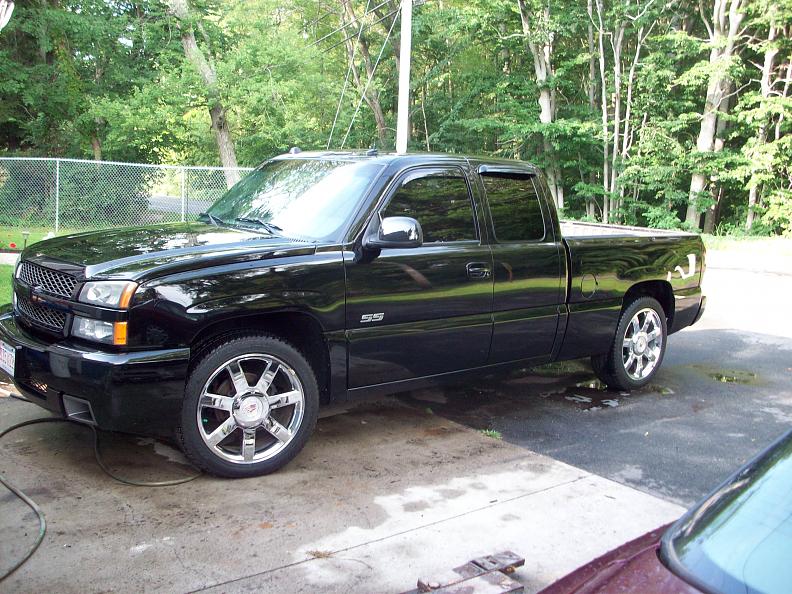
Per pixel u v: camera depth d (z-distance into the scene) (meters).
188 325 4.08
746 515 2.04
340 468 4.65
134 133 23.38
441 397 6.39
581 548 3.73
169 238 4.70
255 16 26.23
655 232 7.09
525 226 5.62
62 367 4.01
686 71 27.77
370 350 4.80
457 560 3.55
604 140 28.58
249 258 4.33
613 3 27.94
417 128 36.22
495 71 32.25
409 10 13.77
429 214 5.09
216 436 4.27
